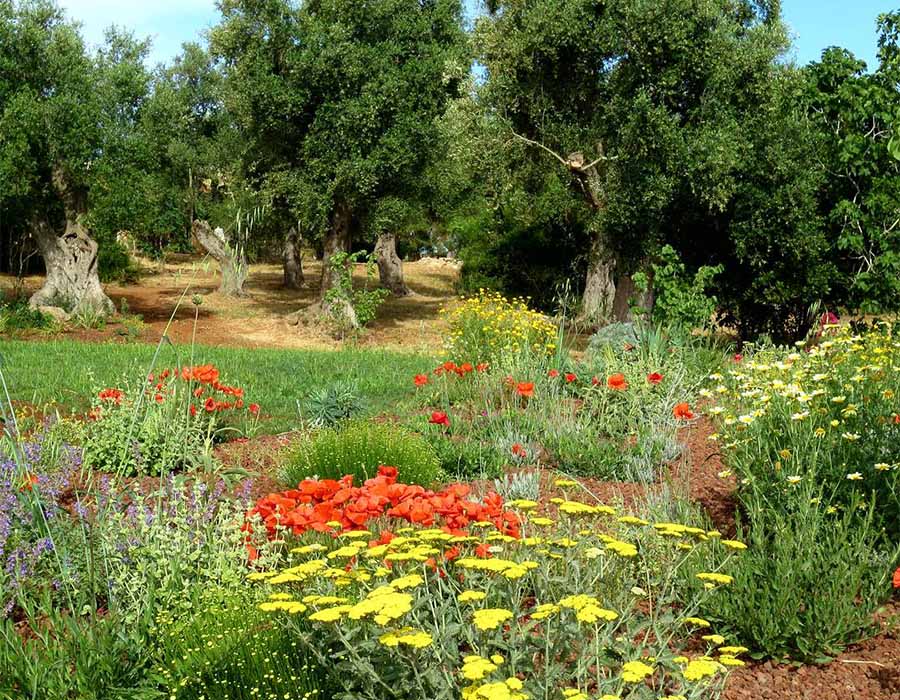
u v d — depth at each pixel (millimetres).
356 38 25609
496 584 3281
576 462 7004
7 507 4395
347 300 25000
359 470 6117
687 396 8586
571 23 20469
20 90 22984
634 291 22141
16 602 4094
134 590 3867
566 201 25531
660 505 5191
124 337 22844
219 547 4270
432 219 35750
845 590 3799
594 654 2902
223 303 31000
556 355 10078
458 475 6840
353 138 24594
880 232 14500
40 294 24953
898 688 3473
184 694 3205
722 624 3906
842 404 5262
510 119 23094
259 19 25484
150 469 6699
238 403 8742
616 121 20438
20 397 10031
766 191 18844
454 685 2738
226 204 32031
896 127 8531
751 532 4348
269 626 3445
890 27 14562
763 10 25594
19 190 23031
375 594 2793
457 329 13969
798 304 19172
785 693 3473
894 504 4520
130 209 24672
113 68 24609
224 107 34688
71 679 3357
